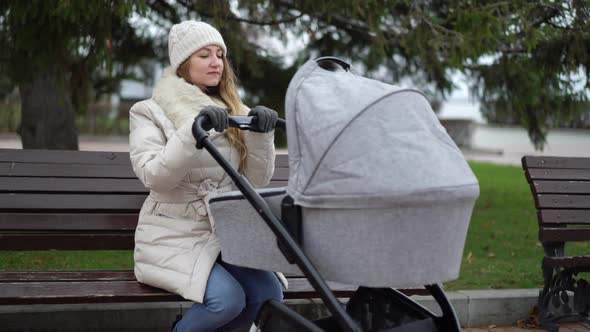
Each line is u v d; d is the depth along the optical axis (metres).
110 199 4.08
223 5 6.71
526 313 4.70
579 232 4.59
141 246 3.29
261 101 9.42
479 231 7.62
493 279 5.39
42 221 3.94
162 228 3.26
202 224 3.25
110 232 4.05
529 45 7.00
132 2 5.60
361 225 2.44
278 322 2.76
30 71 6.51
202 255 3.13
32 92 7.93
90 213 4.04
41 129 7.98
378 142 2.45
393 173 2.38
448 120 28.25
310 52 9.60
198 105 3.31
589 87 7.75
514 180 13.40
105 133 28.97
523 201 10.27
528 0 7.21
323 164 2.49
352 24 8.66
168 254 3.17
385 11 6.99
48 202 3.98
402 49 9.07
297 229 2.64
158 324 4.14
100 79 9.68
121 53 9.12
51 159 4.08
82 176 4.08
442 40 6.84
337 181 2.45
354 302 3.09
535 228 7.92
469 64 8.82
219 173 3.33
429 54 7.34
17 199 3.94
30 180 4.00
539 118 9.17
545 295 4.53
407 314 2.96
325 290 2.50
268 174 3.49
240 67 8.84
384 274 2.46
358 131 2.47
